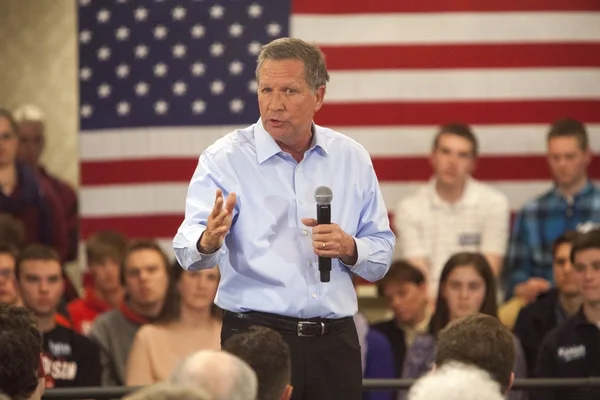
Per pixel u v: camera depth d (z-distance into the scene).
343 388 7.66
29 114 16.41
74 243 16.67
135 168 17.00
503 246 15.55
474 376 5.43
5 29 17.55
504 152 16.81
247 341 6.63
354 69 16.81
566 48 16.80
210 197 7.59
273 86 7.50
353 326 7.78
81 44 17.02
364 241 7.64
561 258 12.33
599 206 15.18
